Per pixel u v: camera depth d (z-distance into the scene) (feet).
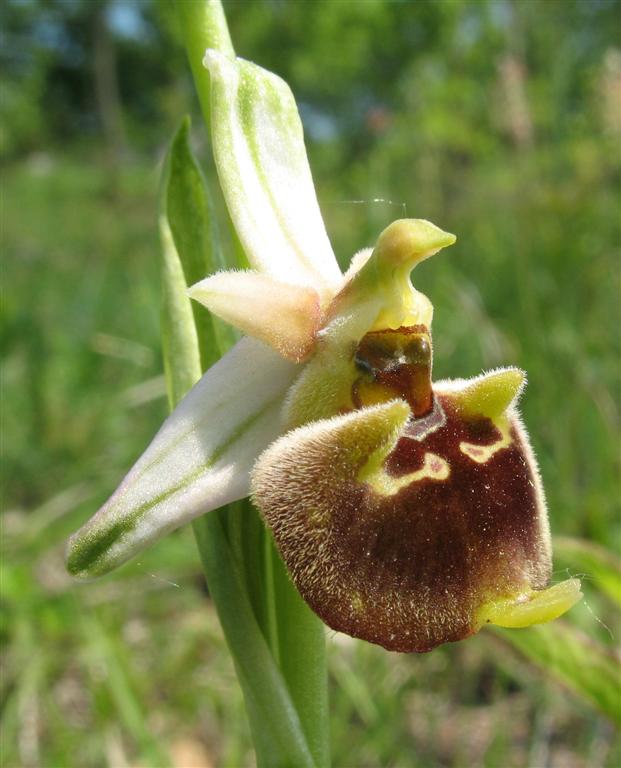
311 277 0.16
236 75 0.16
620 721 0.20
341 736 0.23
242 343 0.15
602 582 0.22
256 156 0.16
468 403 0.15
